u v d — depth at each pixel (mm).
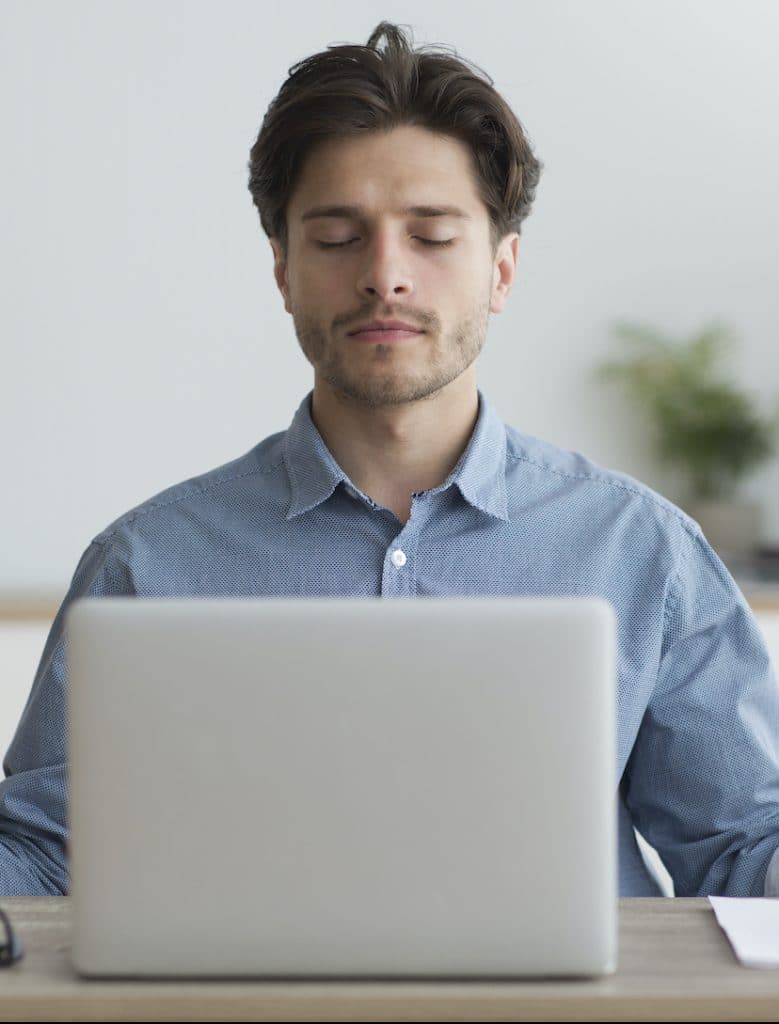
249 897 1431
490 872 1428
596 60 4727
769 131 4777
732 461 4719
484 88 2178
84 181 4629
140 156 4633
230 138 4656
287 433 2457
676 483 4781
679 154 4770
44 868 2197
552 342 4758
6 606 4199
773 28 4762
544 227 4746
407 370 2133
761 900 1771
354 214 2131
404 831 1428
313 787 1428
